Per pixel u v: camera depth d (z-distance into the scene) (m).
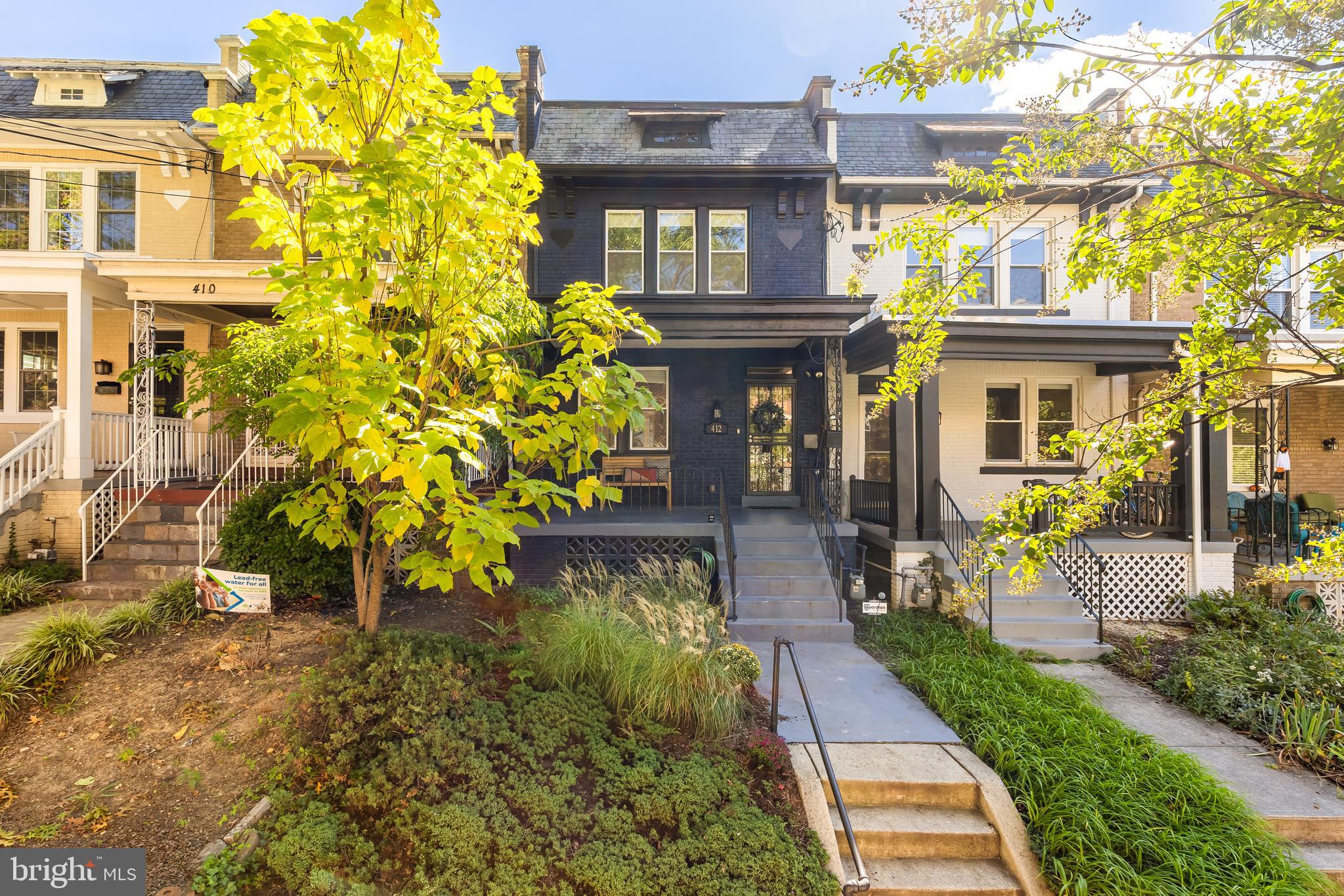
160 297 8.34
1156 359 9.07
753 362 11.21
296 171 3.45
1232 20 2.81
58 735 3.82
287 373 5.23
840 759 4.49
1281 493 11.21
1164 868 3.55
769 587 7.66
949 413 11.23
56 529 7.89
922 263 3.96
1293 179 3.04
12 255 7.89
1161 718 5.60
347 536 4.16
